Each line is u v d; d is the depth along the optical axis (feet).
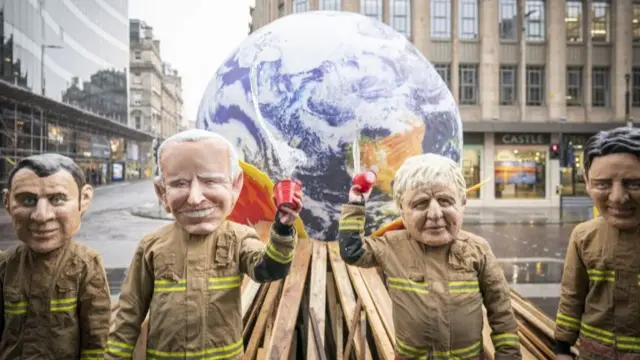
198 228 7.05
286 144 12.21
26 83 92.53
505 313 7.47
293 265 11.60
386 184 12.24
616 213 7.97
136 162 207.62
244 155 12.67
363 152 12.14
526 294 26.48
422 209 7.30
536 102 88.12
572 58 89.10
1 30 84.84
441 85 13.65
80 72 135.85
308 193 12.25
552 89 86.17
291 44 12.85
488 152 86.33
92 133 144.25
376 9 84.48
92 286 8.25
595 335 8.36
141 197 104.01
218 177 7.11
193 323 6.92
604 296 8.27
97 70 150.41
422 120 12.68
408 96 12.61
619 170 7.86
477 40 85.87
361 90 12.27
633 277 8.04
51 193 7.77
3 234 49.24
